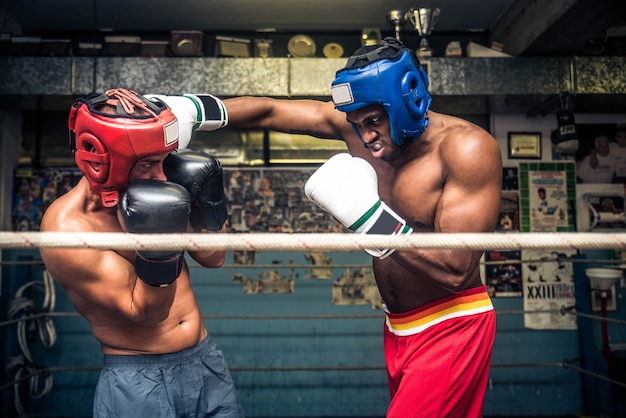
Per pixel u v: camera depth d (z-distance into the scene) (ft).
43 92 11.46
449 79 11.76
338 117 5.08
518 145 13.67
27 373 12.27
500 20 13.07
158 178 3.82
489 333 4.60
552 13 10.07
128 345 4.54
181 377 4.73
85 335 12.96
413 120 4.11
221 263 5.37
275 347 13.19
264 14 13.10
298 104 5.25
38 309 12.68
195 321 4.98
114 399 4.47
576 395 13.08
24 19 13.20
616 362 12.17
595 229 13.47
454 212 4.02
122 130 3.45
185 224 3.47
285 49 13.93
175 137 3.73
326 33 14.03
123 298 3.93
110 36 12.76
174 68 11.69
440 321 4.57
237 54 12.64
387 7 12.74
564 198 13.60
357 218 3.79
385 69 3.90
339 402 13.08
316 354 13.19
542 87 11.71
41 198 13.26
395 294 4.86
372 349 13.19
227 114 4.95
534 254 13.43
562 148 11.81
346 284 13.33
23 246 2.23
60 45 12.15
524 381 13.19
